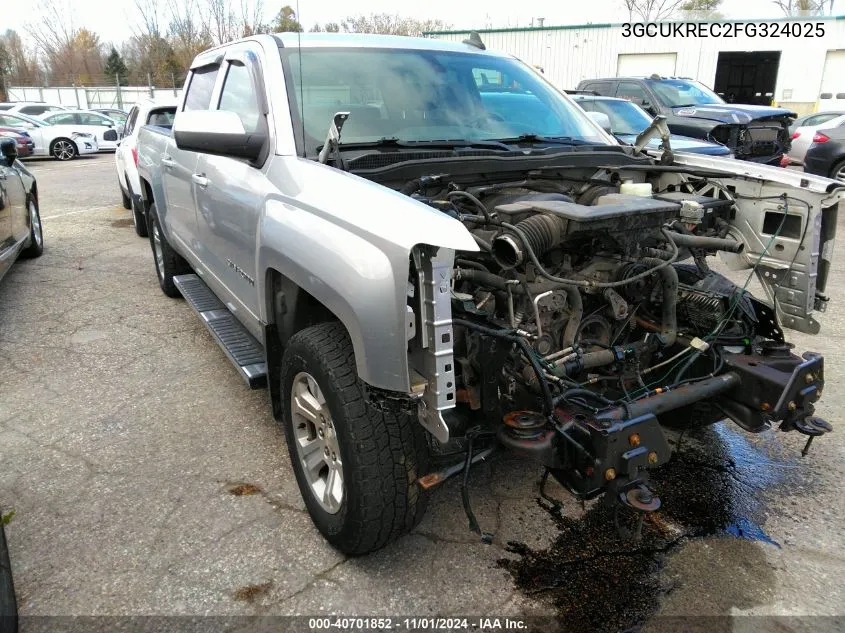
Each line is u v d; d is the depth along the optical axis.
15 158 6.68
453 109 3.68
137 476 3.40
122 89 38.62
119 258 7.98
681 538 2.96
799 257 3.31
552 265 2.96
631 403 2.66
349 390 2.47
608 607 2.56
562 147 3.62
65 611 2.52
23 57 52.53
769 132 10.79
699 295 3.34
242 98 3.71
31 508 3.13
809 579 2.71
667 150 3.90
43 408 4.13
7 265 5.98
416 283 2.18
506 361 2.62
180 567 2.75
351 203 2.46
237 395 4.31
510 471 3.46
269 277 3.04
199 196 4.17
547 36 25.59
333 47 3.65
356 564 2.77
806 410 2.98
